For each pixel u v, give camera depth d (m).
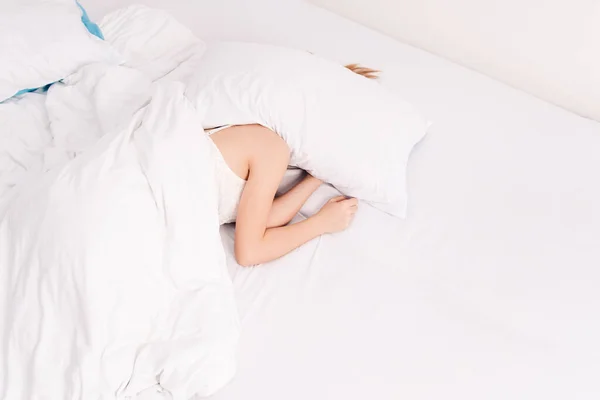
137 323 0.88
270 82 1.11
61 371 0.83
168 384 0.85
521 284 1.05
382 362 0.93
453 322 0.99
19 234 0.89
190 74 1.37
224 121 1.08
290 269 1.06
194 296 0.93
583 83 1.41
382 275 1.06
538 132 1.34
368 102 1.17
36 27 1.26
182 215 0.94
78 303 0.85
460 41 1.53
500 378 0.92
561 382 0.92
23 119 1.20
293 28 1.56
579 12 1.30
